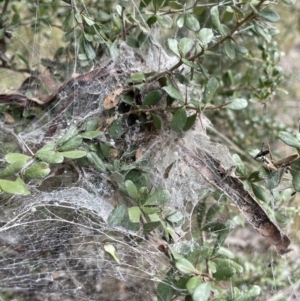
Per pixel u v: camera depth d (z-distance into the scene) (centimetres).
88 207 108
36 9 141
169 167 110
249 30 152
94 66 123
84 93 116
